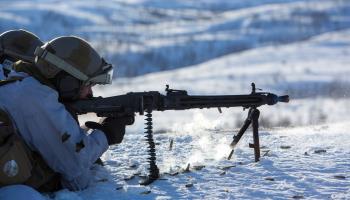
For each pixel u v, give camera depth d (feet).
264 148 19.35
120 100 13.96
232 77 358.02
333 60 428.97
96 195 13.58
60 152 13.53
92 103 13.89
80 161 13.61
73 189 13.91
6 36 16.72
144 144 21.17
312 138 21.79
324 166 16.05
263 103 15.57
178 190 13.89
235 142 17.17
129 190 13.83
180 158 17.90
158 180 14.84
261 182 14.49
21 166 12.71
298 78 319.06
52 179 13.80
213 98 14.82
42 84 13.51
